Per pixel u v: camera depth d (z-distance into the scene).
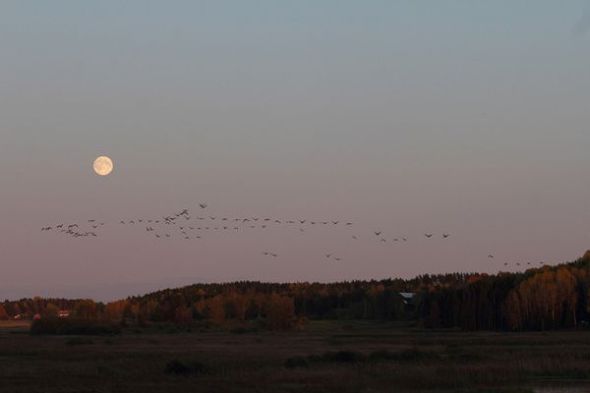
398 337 123.12
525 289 148.38
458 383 48.62
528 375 54.34
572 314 149.75
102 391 45.50
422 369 56.72
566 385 49.66
